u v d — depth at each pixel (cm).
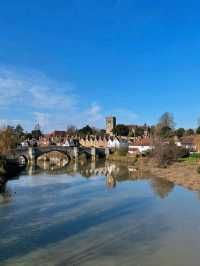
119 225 4253
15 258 3103
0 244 3481
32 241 3578
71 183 8394
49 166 14012
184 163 11256
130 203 5700
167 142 12425
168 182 8400
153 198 6162
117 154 17950
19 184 8050
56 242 3556
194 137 16962
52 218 4591
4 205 5444
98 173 10988
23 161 16462
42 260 3061
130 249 3359
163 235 3822
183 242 3572
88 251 3297
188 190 7025
